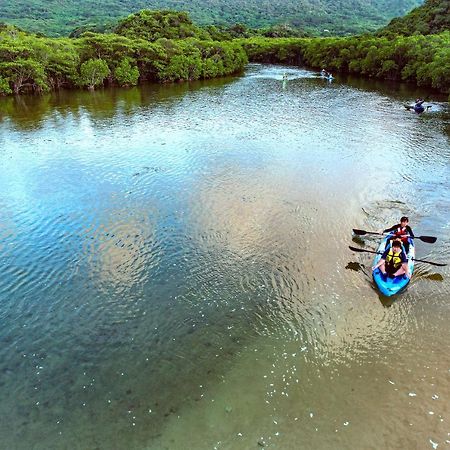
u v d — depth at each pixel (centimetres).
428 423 1029
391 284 1464
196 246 1744
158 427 1028
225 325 1345
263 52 9075
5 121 3678
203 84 5959
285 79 6231
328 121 3672
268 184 2312
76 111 4075
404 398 1092
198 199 2141
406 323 1344
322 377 1156
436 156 2747
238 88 5566
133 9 19612
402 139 3120
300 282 1530
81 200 2144
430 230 1850
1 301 1451
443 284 1516
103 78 5438
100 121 3684
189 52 6481
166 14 8462
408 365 1191
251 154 2789
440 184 2308
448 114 3931
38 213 2017
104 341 1291
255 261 1645
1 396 1111
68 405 1087
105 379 1161
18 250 1730
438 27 7169
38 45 5025
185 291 1496
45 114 3941
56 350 1258
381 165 2591
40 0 18088
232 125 3541
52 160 2711
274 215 1975
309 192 2214
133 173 2481
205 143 3031
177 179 2386
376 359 1212
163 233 1838
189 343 1277
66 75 5269
